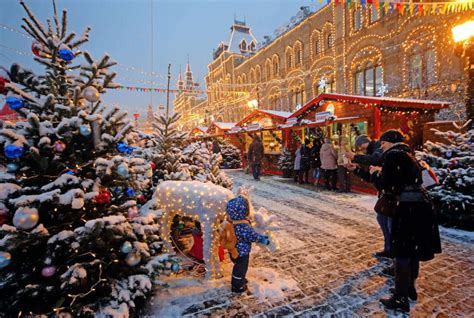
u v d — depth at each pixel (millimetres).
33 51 2500
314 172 9805
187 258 3715
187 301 2859
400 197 2615
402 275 2602
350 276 3346
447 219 5168
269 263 3744
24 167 2135
